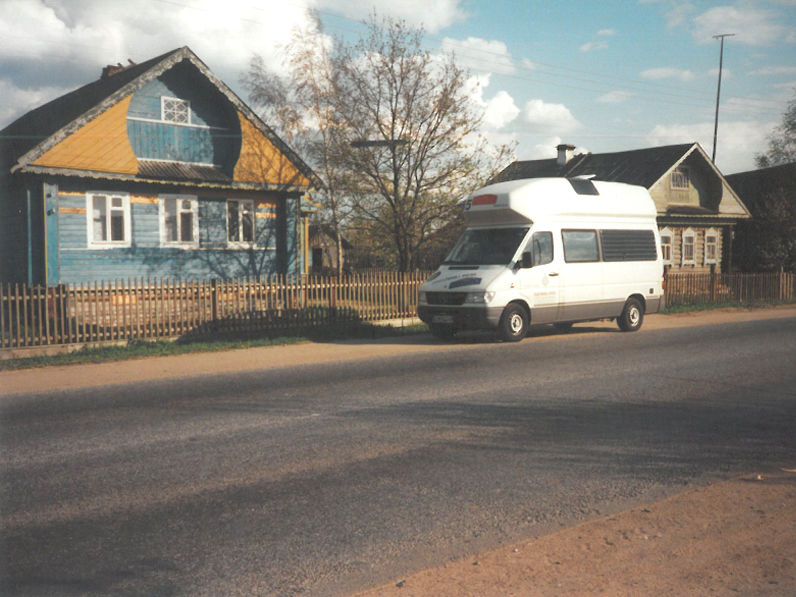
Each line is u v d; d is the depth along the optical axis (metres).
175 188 19.61
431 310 13.37
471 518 4.21
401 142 20.12
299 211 22.17
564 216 14.02
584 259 14.27
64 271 17.62
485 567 3.51
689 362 10.53
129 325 12.85
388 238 21.92
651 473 5.12
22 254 18.11
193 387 8.67
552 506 4.42
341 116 20.91
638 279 15.41
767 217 37.72
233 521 4.16
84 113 17.41
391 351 12.12
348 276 16.05
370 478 5.00
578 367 10.05
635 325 15.49
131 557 3.65
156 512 4.32
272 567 3.53
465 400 7.73
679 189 33.81
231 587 3.31
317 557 3.65
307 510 4.35
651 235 15.91
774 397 7.89
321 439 6.09
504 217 13.70
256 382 9.01
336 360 11.03
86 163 17.50
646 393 8.11
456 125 19.89
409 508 4.38
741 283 25.62
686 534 3.93
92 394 8.27
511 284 12.98
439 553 3.70
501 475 5.07
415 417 6.91
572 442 5.98
